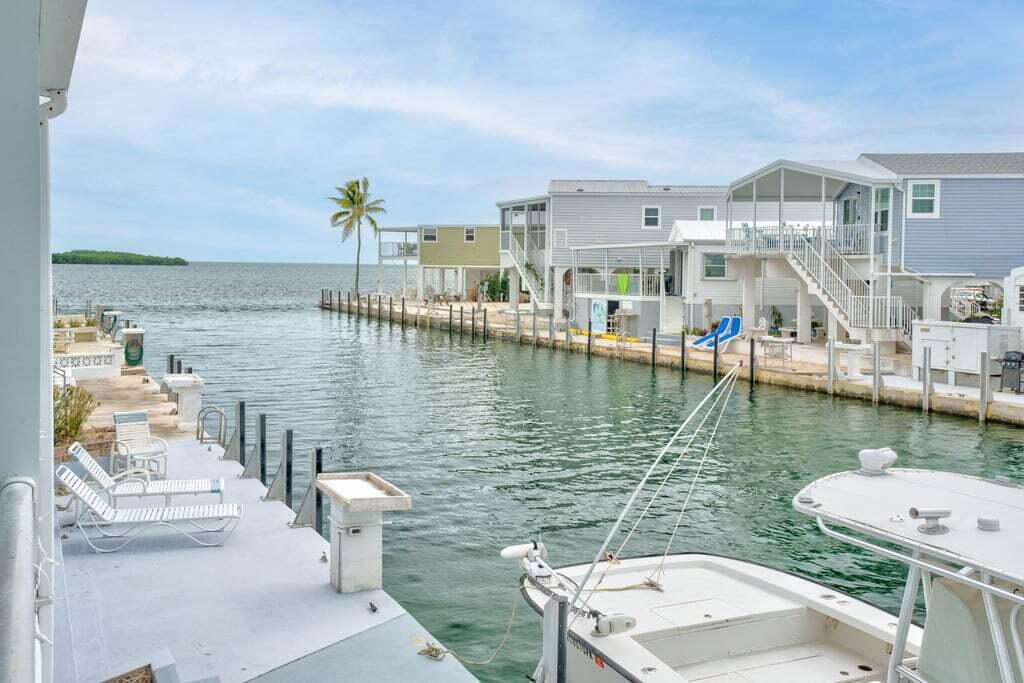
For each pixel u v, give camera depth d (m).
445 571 10.30
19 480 2.32
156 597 7.24
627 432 19.97
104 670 5.80
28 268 2.48
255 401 25.11
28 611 1.57
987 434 19.27
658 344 36.94
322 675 5.84
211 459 13.20
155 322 60.81
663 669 5.25
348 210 75.25
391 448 18.06
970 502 4.80
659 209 47.94
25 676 1.36
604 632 5.68
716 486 14.74
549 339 40.69
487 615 8.96
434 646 6.27
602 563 7.13
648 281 40.06
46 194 3.79
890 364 26.36
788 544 11.58
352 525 7.42
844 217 33.56
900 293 30.27
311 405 24.34
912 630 5.84
